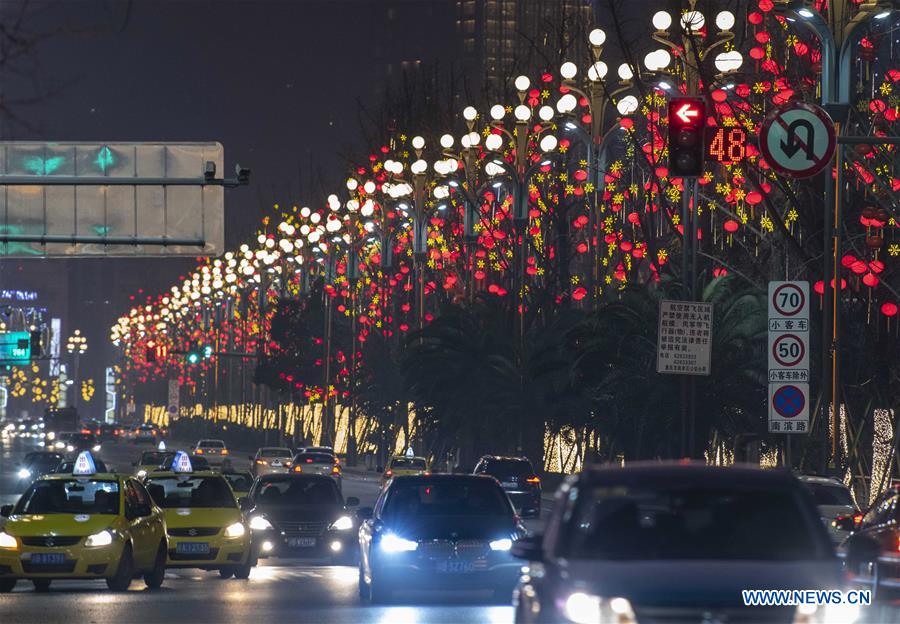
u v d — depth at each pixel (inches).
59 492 2549.2
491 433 5831.7
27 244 3924.7
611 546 1027.9
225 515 2837.1
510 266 6141.7
